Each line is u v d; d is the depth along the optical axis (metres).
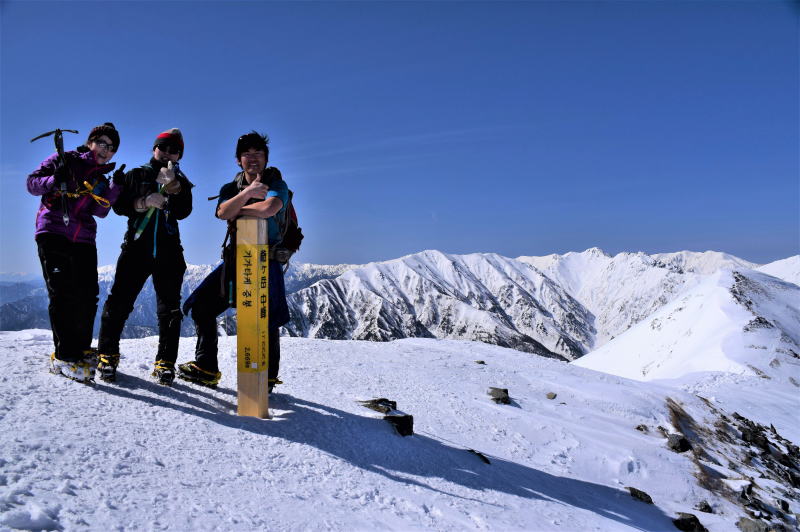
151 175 4.51
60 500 2.44
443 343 14.66
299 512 3.08
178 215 4.71
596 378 12.80
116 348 4.58
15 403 3.57
